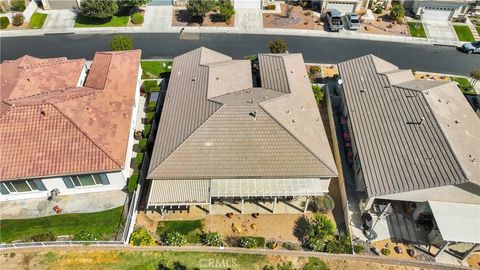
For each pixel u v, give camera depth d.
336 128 51.69
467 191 38.00
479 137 43.50
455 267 37.78
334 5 72.69
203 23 71.56
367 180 40.16
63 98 45.28
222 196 39.50
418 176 38.84
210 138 42.03
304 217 42.34
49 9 73.69
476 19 74.00
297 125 44.06
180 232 40.81
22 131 42.19
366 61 54.12
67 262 38.41
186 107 46.69
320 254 38.59
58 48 65.62
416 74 61.97
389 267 38.50
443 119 43.75
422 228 41.31
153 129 49.66
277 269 37.88
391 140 43.09
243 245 39.16
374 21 73.00
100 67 53.16
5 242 39.91
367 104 48.25
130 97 49.62
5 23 69.19
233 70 52.81
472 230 37.12
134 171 46.09
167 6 75.50
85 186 43.47
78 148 41.66
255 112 43.44
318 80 60.16
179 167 40.56
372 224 41.41
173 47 66.12
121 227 40.81
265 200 43.75
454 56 65.75
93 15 68.00
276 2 76.94
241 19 72.69
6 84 49.69
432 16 73.31
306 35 69.44
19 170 40.25
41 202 43.44
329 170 40.62
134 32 69.31
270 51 62.56
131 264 38.25
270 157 41.09
